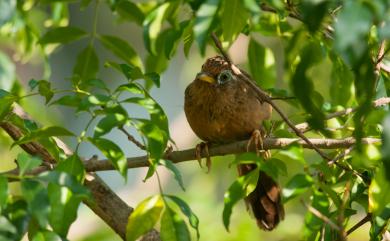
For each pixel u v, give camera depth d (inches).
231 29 248.1
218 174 557.9
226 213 249.4
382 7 192.5
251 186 255.3
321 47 340.5
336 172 313.4
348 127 314.7
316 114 219.9
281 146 331.9
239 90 385.1
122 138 764.6
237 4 240.5
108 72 769.6
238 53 564.7
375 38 273.3
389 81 319.3
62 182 220.7
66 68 802.8
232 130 392.2
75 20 764.6
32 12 491.2
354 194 304.0
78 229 497.7
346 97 363.9
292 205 513.3
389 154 203.5
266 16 363.6
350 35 189.6
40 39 360.5
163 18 289.9
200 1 231.6
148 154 269.4
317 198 258.4
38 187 217.9
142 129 250.1
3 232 219.0
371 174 295.1
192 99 395.5
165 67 373.7
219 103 385.4
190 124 406.0
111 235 466.9
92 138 244.5
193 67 580.1
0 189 223.5
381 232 292.5
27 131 290.4
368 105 214.7
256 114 386.3
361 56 207.9
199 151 363.6
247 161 246.4
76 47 800.9
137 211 248.2
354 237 485.4
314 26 200.8
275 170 250.8
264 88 363.3
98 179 329.4
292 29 361.7
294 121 359.9
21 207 227.8
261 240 494.9
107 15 766.5
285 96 336.2
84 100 249.8
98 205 326.3
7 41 481.1
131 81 286.4
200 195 510.0
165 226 248.8
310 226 259.1
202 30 219.0
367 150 257.9
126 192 590.2
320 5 197.9
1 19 236.2
